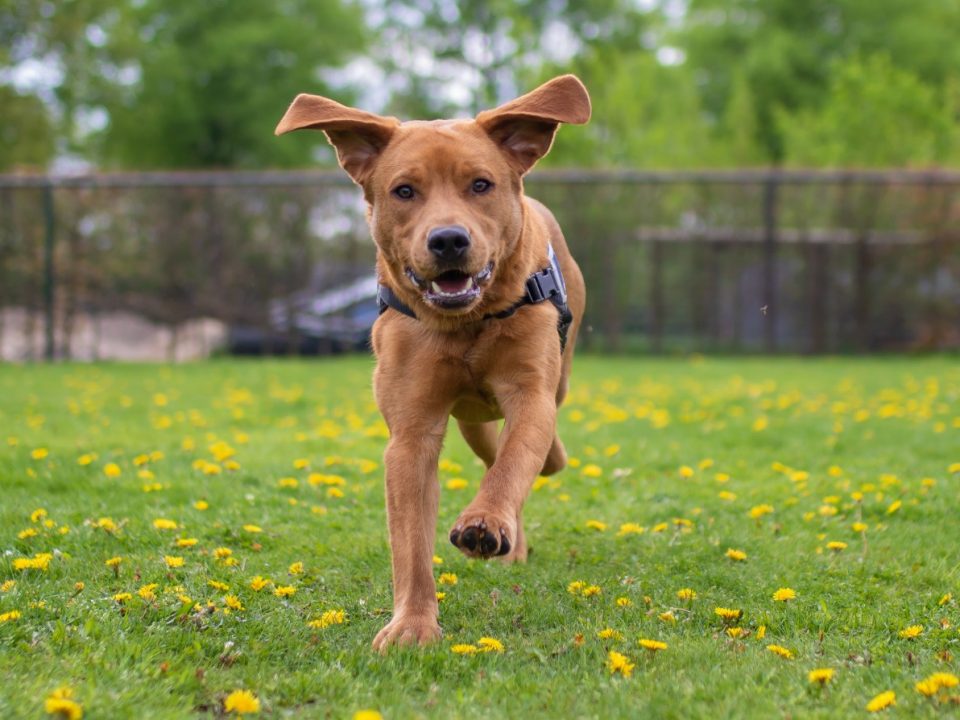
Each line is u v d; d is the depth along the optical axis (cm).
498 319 387
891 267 1669
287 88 3375
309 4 3425
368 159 409
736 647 342
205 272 1642
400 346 391
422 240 369
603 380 1258
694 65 3578
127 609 366
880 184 1656
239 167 3450
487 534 336
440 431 394
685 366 1474
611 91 2334
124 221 1636
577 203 1656
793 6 3475
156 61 3144
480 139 398
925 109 2319
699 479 636
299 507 545
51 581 405
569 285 480
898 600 396
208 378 1277
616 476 641
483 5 3594
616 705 289
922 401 987
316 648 341
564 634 361
